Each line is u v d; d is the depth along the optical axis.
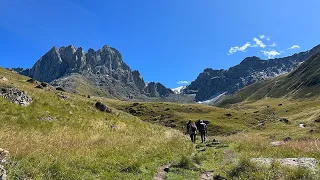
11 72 104.38
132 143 28.36
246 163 18.98
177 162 21.25
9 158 14.87
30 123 29.22
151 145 28.59
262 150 29.55
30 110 33.41
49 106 38.12
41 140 22.88
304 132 62.62
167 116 159.25
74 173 15.53
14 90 35.69
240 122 139.25
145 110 174.50
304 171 16.92
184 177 17.98
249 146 32.44
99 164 18.19
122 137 32.81
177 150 27.78
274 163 18.61
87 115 41.12
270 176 16.75
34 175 14.12
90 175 15.95
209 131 120.00
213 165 22.31
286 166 18.33
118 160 19.95
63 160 17.41
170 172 19.05
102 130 35.38
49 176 14.55
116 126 40.28
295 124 107.62
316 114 122.06
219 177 17.62
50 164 15.87
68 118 35.72
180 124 140.12
